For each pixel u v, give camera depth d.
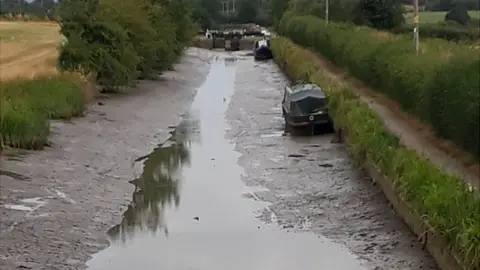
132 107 38.00
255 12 135.25
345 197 20.23
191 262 15.66
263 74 60.81
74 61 40.56
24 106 27.55
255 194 21.27
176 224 18.45
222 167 25.27
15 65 46.53
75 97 33.47
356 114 26.62
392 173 18.53
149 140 30.23
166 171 24.61
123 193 21.53
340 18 79.06
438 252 14.22
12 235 16.86
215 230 17.92
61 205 19.52
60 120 31.56
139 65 47.53
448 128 22.80
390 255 15.52
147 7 54.47
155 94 44.31
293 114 30.61
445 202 14.20
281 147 28.31
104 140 28.83
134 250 16.45
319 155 26.28
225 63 74.44
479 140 19.86
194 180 23.31
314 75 41.25
